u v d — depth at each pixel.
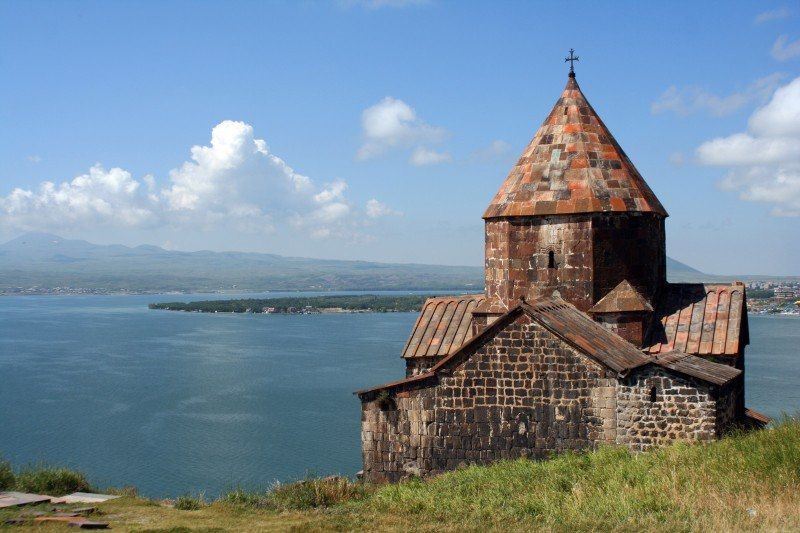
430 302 26.56
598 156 23.50
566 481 17.97
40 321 197.75
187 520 16.50
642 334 22.11
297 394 73.88
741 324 22.28
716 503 15.30
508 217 23.38
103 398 72.06
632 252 22.75
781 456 17.12
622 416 19.84
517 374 20.80
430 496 18.28
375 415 21.95
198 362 101.94
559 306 22.11
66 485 19.45
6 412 64.94
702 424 19.20
